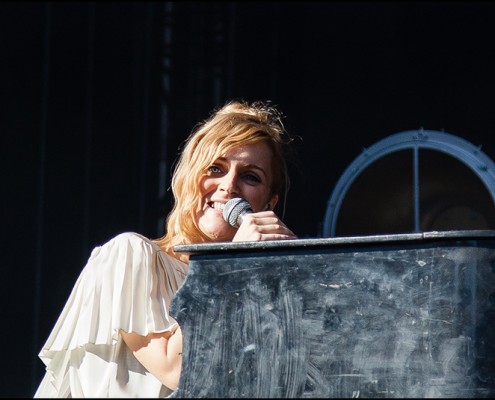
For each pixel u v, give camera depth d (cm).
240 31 2028
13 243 1883
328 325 612
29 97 1931
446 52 1862
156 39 2041
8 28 1922
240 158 862
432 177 1531
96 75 1988
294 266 620
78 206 1942
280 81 1984
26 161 1914
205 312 623
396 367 605
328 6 1972
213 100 2027
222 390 613
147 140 2005
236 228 830
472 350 603
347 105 1927
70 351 788
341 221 1584
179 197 873
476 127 1822
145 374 779
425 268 611
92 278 793
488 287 611
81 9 1989
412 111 1877
